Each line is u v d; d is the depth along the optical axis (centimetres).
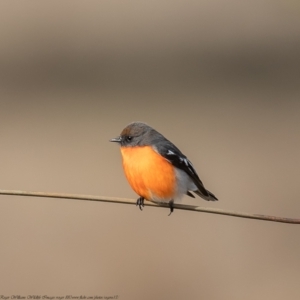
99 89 1992
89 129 1711
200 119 1769
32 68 2094
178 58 2170
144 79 2070
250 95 1938
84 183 1472
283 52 2156
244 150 1611
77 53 2159
